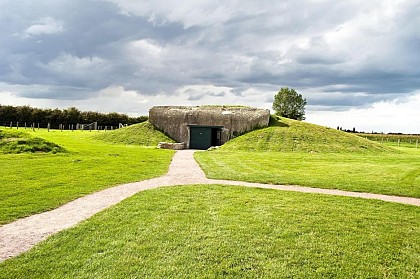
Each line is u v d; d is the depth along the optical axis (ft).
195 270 24.63
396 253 28.48
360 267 25.80
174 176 63.93
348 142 146.30
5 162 73.05
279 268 25.22
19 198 43.24
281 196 47.14
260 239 30.35
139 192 48.55
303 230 32.94
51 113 286.46
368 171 75.15
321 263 26.18
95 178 58.44
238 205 41.47
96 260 25.82
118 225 33.42
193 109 173.78
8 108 276.62
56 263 25.25
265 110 166.81
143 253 27.12
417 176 68.13
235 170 73.20
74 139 159.84
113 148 122.01
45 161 76.54
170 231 31.86
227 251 27.73
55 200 42.78
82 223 33.88
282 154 116.57
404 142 249.55
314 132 154.30
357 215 38.58
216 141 165.07
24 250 27.45
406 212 40.65
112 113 304.91
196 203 42.19
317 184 57.16
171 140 166.61
